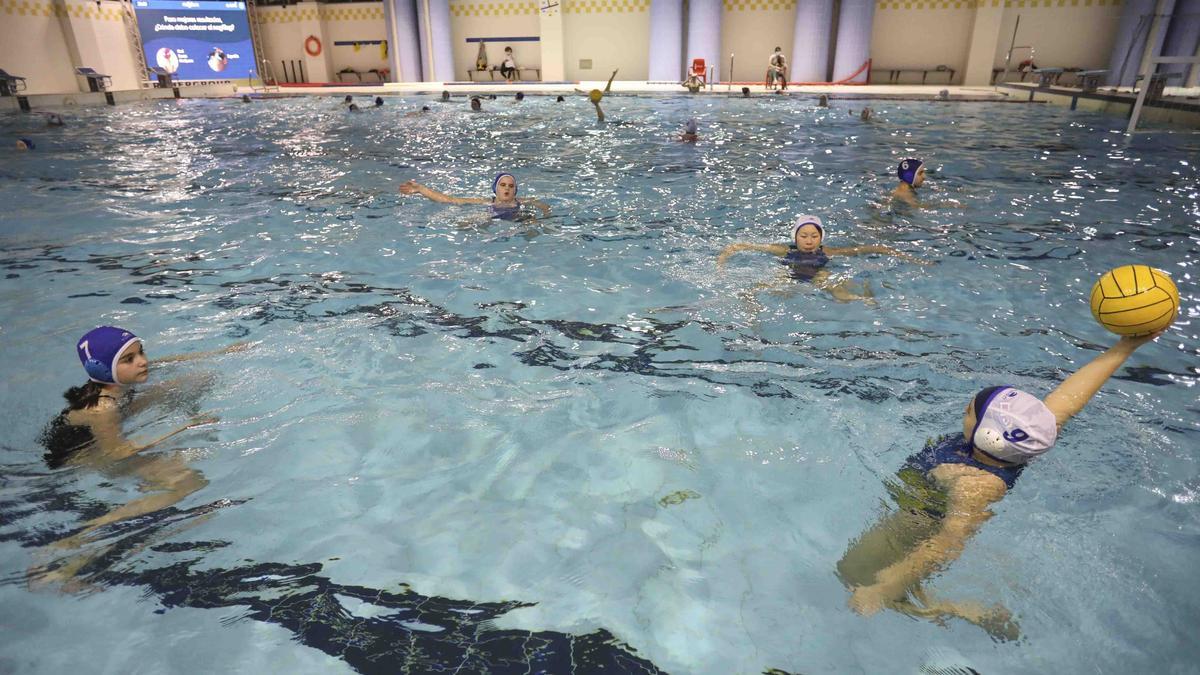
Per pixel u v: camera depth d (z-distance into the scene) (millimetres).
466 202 5871
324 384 2895
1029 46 17281
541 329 3438
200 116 13391
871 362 3047
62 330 3432
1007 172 7195
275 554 1949
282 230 5215
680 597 1778
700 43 18375
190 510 2135
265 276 4207
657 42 18594
